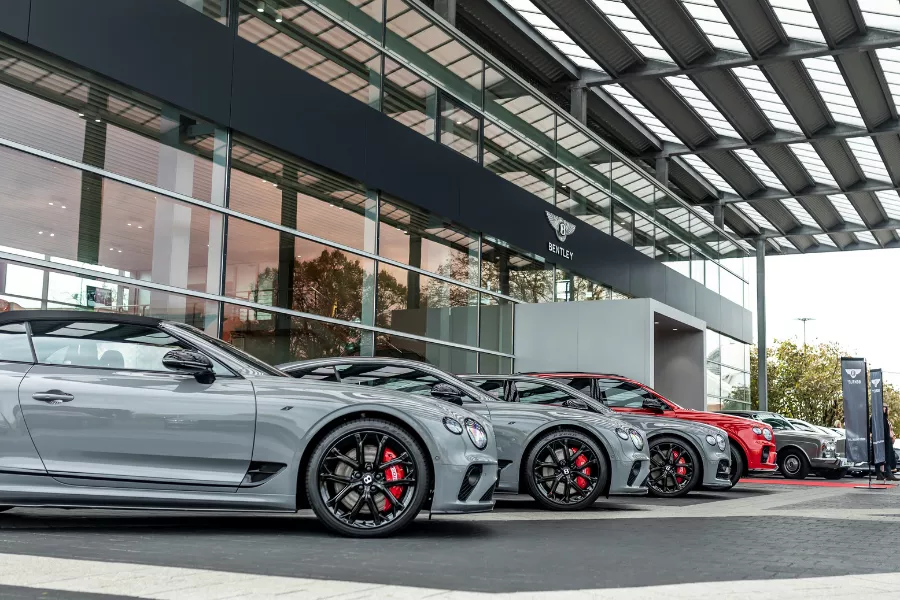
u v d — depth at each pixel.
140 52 9.48
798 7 17.02
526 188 18.11
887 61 19.39
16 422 4.76
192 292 10.11
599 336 17.05
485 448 5.31
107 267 9.16
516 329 17.59
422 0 17.27
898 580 4.00
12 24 8.19
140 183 9.59
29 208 8.45
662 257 25.45
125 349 5.04
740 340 32.84
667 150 27.05
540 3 17.94
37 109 8.60
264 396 5.00
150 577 3.40
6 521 5.31
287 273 11.59
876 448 15.38
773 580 3.88
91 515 5.79
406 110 14.36
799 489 13.04
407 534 5.24
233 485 4.89
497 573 3.87
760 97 22.45
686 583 3.73
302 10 12.12
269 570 3.71
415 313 14.27
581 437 7.65
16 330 4.99
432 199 14.62
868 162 27.55
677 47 19.06
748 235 39.00
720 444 10.48
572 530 5.92
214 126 10.55
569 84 22.03
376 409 5.04
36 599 2.94
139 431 4.83
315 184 12.20
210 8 10.53
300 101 11.77
